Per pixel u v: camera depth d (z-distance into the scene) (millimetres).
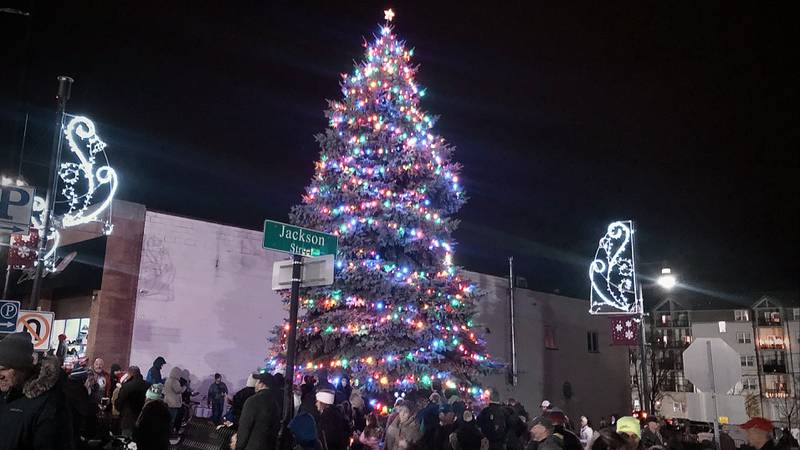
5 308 12039
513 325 32938
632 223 24250
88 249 20172
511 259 34031
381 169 16328
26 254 16094
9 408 4062
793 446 12117
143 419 8922
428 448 10242
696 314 81938
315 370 15273
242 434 7594
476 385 16797
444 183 16953
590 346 38594
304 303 16156
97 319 18953
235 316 21938
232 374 21516
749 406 75938
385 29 17750
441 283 16188
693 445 14602
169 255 20750
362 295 15656
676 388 79625
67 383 8258
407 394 14898
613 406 38969
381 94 17094
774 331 78562
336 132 17047
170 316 20406
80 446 8422
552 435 7551
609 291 24188
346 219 16078
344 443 10148
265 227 9047
